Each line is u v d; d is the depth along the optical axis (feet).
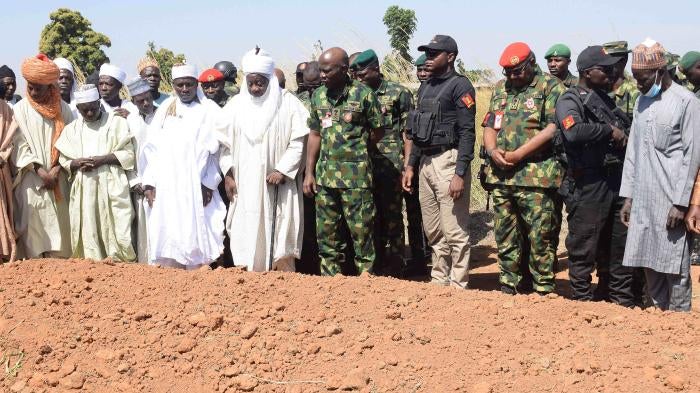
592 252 18.29
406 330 13.91
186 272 16.79
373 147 21.98
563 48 25.85
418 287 16.15
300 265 24.07
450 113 20.27
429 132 20.38
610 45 18.04
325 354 13.16
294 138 21.50
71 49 106.01
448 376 12.29
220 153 22.12
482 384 11.78
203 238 21.90
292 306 15.05
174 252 21.81
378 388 12.03
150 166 22.24
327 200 21.01
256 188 21.35
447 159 20.38
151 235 22.04
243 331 13.75
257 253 21.58
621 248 18.28
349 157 20.51
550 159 18.85
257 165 21.33
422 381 12.18
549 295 15.75
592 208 17.98
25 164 21.34
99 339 13.76
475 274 27.17
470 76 40.42
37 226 21.75
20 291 15.74
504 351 13.08
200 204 21.85
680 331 13.92
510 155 18.84
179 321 14.24
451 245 20.79
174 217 21.79
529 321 14.32
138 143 22.48
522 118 18.80
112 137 22.15
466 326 14.07
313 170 21.43
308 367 12.80
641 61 15.74
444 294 15.76
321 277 16.72
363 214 20.67
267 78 21.48
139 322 14.33
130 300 15.30
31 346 13.65
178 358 13.16
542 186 18.74
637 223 16.60
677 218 15.84
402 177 23.38
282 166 21.31
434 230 21.39
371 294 15.64
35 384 12.65
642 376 12.11
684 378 11.91
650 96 16.08
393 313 14.48
